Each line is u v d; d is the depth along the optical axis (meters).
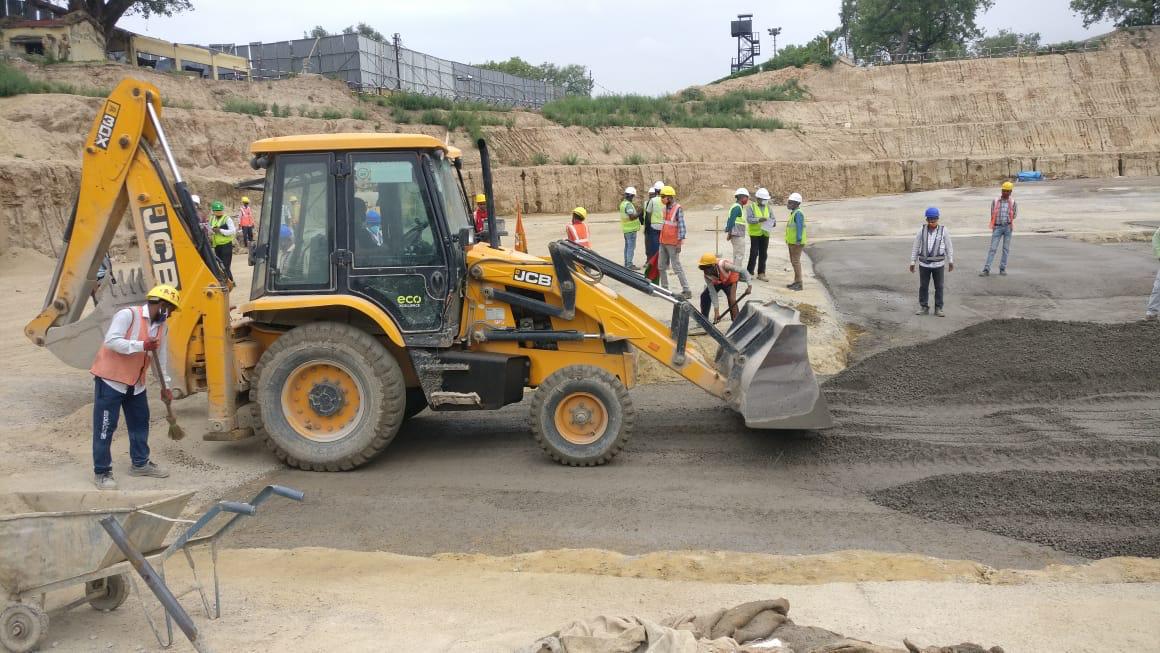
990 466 7.91
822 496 7.52
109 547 4.80
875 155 58.75
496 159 45.72
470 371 8.41
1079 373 10.01
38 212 23.95
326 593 5.66
